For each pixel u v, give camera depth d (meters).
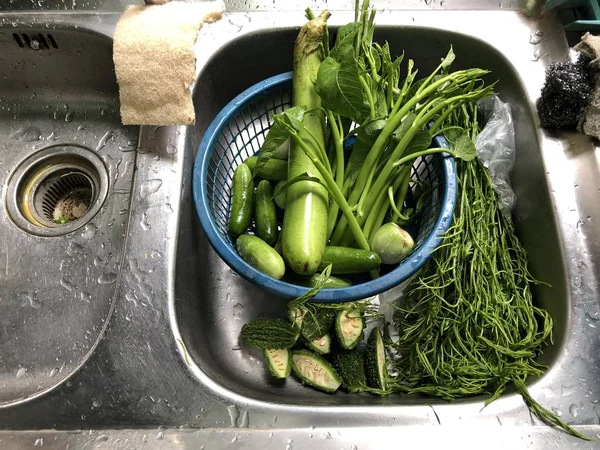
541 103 0.58
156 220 0.56
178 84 0.56
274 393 0.56
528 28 0.64
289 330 0.55
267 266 0.51
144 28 0.57
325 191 0.53
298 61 0.57
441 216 0.52
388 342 0.58
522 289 0.58
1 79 0.72
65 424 0.46
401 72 0.70
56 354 0.60
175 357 0.49
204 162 0.55
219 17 0.61
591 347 0.50
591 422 0.46
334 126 0.54
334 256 0.53
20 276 0.64
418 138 0.53
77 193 0.73
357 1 0.55
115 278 0.63
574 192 0.56
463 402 0.47
